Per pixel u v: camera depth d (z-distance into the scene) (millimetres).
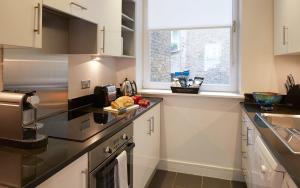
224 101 2676
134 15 2791
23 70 1609
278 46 2291
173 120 2861
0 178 847
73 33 1999
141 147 2133
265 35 2506
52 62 1866
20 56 1583
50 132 1434
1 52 1456
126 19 2695
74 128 1530
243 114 2428
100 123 1667
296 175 821
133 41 2840
